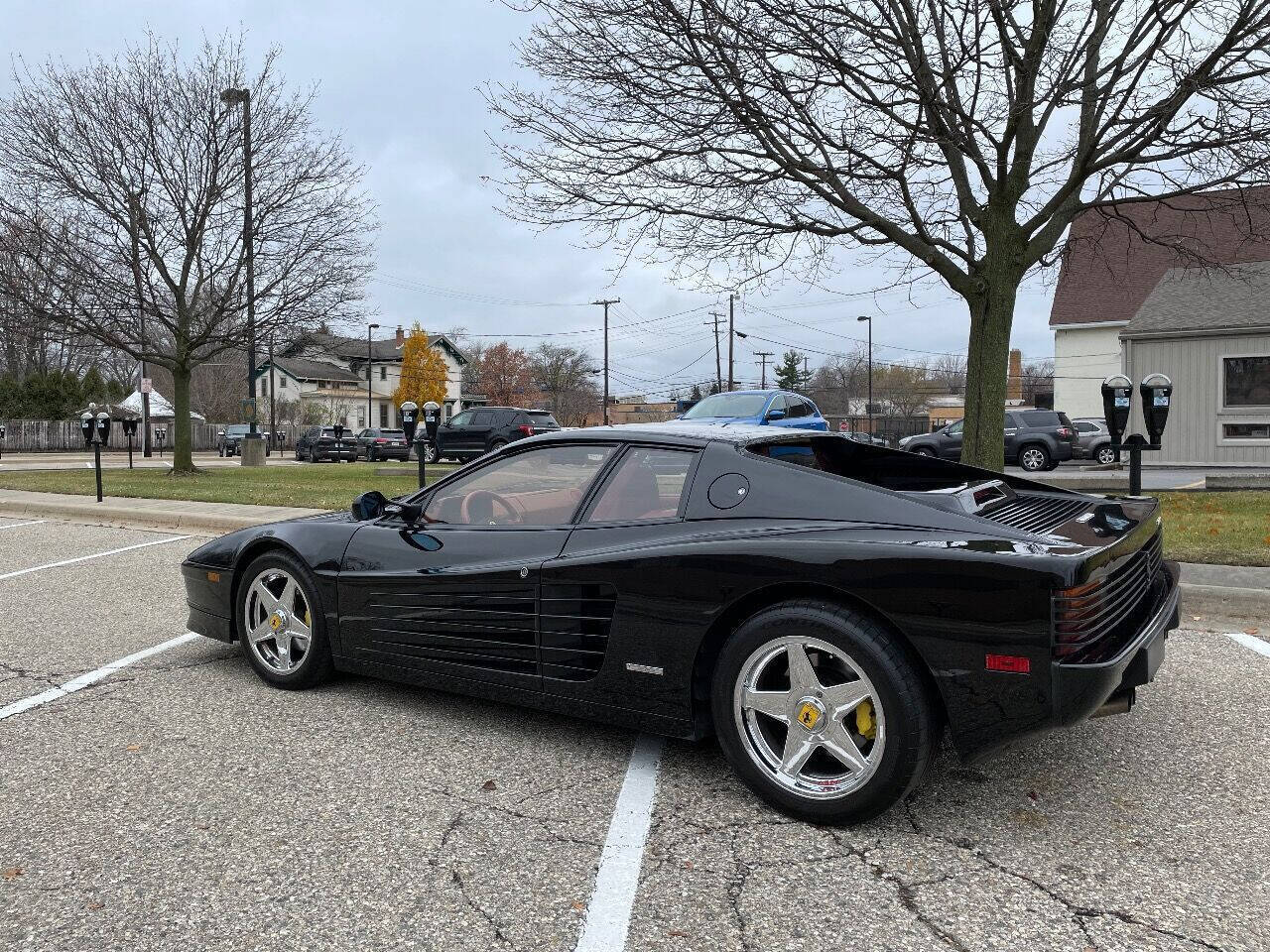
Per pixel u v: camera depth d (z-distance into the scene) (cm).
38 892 246
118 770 333
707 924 229
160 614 599
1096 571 266
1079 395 3095
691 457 339
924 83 912
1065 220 1028
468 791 312
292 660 430
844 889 246
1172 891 244
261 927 229
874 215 1025
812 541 288
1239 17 785
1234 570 611
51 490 1492
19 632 550
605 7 971
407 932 226
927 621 265
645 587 316
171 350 3116
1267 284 2080
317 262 1936
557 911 236
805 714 286
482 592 360
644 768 334
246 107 1844
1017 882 249
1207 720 379
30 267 1823
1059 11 853
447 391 7262
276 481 1722
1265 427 1988
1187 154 920
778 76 945
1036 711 256
